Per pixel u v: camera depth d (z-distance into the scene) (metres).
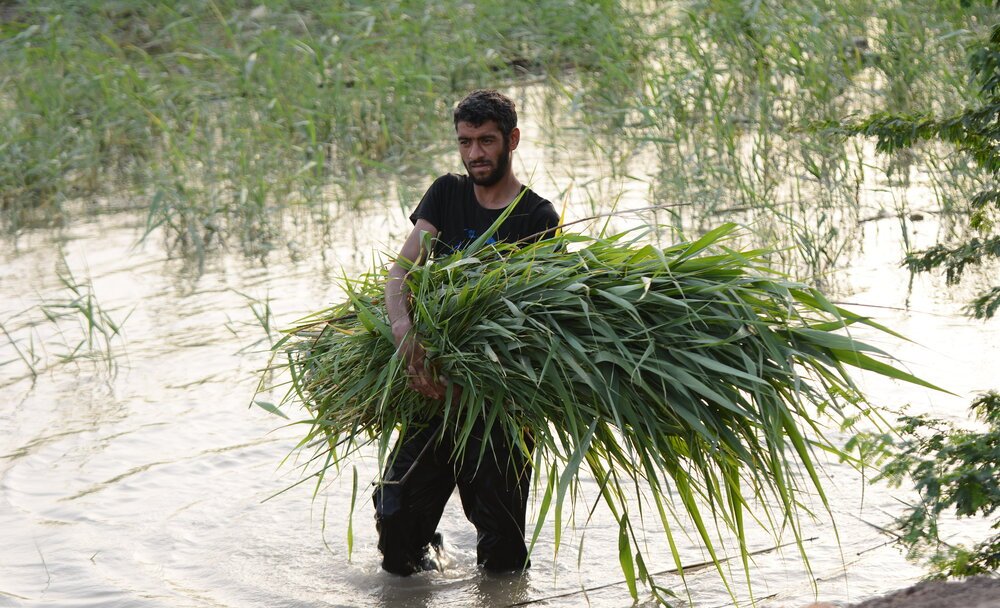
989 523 7.56
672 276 6.19
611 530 7.99
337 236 15.35
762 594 6.98
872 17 19.84
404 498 7.26
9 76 19.64
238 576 7.46
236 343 11.80
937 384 9.84
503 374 6.22
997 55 7.19
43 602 7.16
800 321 6.59
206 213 15.34
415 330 6.38
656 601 6.99
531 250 6.52
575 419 6.30
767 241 13.56
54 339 12.06
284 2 22.86
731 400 6.17
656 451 6.09
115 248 15.16
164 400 10.48
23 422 10.06
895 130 7.85
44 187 17.41
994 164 7.67
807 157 15.63
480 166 6.80
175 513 8.40
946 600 5.24
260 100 18.70
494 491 7.13
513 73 21.33
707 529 7.93
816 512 8.02
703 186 15.23
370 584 7.34
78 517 8.34
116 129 18.52
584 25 20.98
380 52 21.20
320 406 6.88
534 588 7.23
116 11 23.41
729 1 18.50
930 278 12.59
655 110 16.94
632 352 6.18
